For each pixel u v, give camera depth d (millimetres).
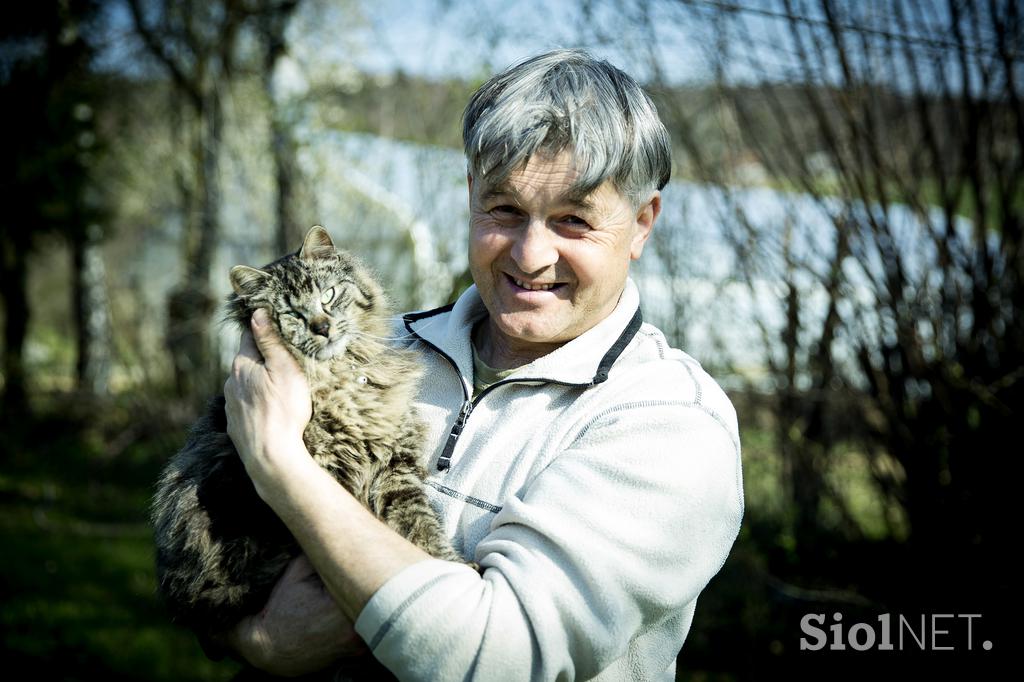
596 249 2018
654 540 1728
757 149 4633
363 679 1955
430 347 2416
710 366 5336
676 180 5117
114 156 11609
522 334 2078
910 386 4816
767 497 5758
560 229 2016
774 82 4570
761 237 4770
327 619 1892
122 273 12969
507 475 1981
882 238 4488
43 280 19000
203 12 9188
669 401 1891
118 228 12820
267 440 1889
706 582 1846
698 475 1800
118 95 11820
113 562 6914
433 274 5930
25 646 5418
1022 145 4379
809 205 4680
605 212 2010
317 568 1787
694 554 1785
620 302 2209
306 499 1818
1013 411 4461
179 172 9312
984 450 4578
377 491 2264
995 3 4105
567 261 2018
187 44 9414
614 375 2008
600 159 1928
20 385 11242
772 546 5387
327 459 2391
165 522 2338
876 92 4520
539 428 2004
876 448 5352
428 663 1624
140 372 9531
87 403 10625
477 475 2020
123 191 12820
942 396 4582
